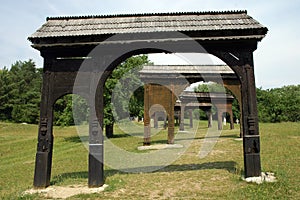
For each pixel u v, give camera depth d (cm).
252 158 744
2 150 1906
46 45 719
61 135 2783
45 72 743
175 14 792
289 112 4306
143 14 793
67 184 762
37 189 707
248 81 762
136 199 618
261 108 4494
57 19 792
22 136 2844
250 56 772
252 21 745
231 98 2570
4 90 5019
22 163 1316
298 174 774
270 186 668
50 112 734
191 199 609
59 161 1255
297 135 1784
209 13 792
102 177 724
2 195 690
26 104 4862
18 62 7300
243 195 614
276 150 1206
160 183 755
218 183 732
